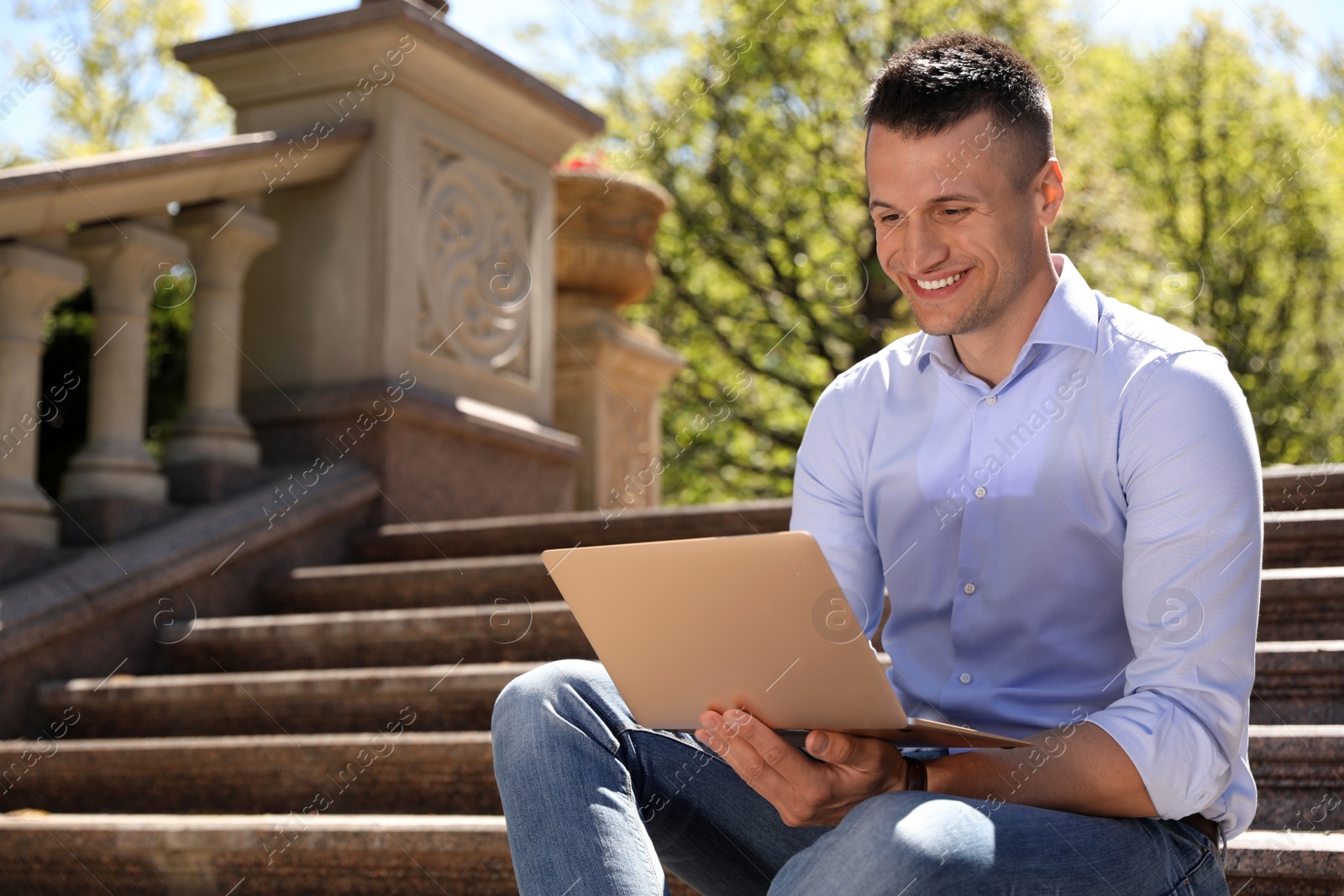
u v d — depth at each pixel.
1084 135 11.21
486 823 2.20
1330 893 1.71
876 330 11.15
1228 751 1.26
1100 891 1.18
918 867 1.10
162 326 5.18
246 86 4.48
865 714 1.23
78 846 2.45
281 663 3.33
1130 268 11.10
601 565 1.26
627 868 1.29
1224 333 10.97
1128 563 1.36
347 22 4.26
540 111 4.83
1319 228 11.00
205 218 4.02
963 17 11.01
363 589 3.61
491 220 4.67
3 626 3.04
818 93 11.38
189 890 2.40
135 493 3.66
